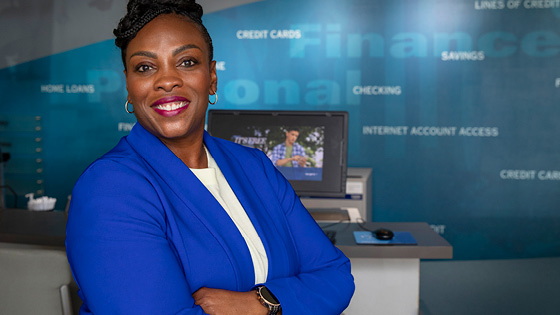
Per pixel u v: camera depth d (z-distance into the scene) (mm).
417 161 4387
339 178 2445
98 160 936
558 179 4289
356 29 4309
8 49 4531
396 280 2238
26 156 4629
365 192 3100
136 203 893
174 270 887
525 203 4340
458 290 3738
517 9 4176
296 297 1029
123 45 973
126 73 990
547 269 4148
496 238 4398
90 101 4535
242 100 4457
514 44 4211
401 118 4359
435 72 4293
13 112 4602
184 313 873
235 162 1178
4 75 4566
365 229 2312
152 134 1014
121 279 854
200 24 1002
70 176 4621
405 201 4430
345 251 2078
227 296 938
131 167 936
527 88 4234
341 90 4375
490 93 4270
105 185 896
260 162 1240
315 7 4320
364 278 2250
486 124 4301
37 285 1493
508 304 3471
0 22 4508
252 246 1035
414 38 4273
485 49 4234
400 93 4332
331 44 4336
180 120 968
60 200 4648
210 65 1038
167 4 962
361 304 2258
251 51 4402
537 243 4375
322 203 2975
